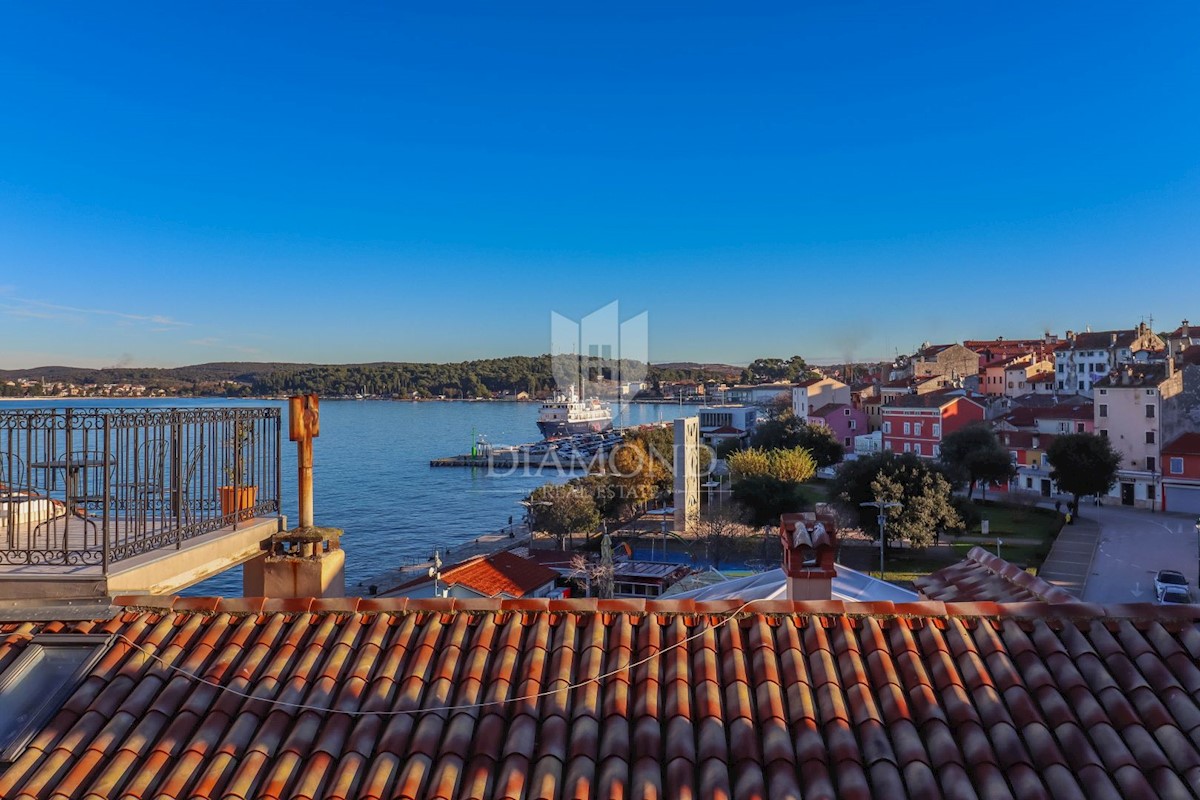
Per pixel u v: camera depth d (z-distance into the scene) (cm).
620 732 649
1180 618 762
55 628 761
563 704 684
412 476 13762
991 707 666
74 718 675
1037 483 8812
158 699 690
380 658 746
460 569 4866
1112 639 742
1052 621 768
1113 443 8194
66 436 817
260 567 984
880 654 729
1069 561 5638
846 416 12369
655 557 6700
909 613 784
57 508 1084
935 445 9738
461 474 13925
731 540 6500
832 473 10288
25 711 679
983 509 7962
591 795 596
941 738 638
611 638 763
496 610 796
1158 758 611
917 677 702
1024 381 14138
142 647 743
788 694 691
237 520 971
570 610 799
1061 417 9331
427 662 732
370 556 8150
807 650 746
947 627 770
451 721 668
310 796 595
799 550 1063
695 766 623
